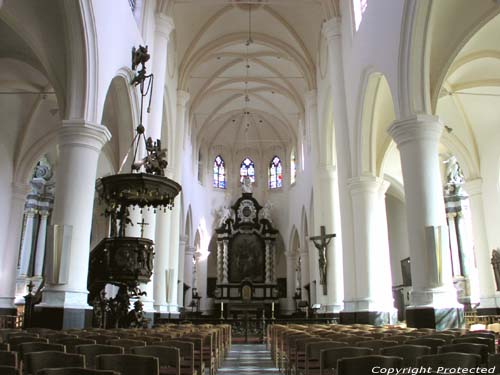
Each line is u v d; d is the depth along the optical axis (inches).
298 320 738.2
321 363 165.2
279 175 1393.9
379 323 554.3
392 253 1042.7
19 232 682.2
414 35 414.0
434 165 406.0
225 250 1346.0
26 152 690.2
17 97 642.2
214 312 1296.8
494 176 721.6
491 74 612.1
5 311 649.6
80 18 403.9
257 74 1090.1
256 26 910.4
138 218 566.6
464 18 440.5
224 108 1259.2
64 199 402.3
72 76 419.2
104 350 174.1
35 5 409.1
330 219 800.3
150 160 451.5
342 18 684.1
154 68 641.0
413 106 418.3
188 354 202.2
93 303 508.4
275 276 1336.1
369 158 594.6
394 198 1058.1
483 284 719.1
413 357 163.9
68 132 411.8
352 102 617.0
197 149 1261.1
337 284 761.6
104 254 436.8
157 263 738.2
